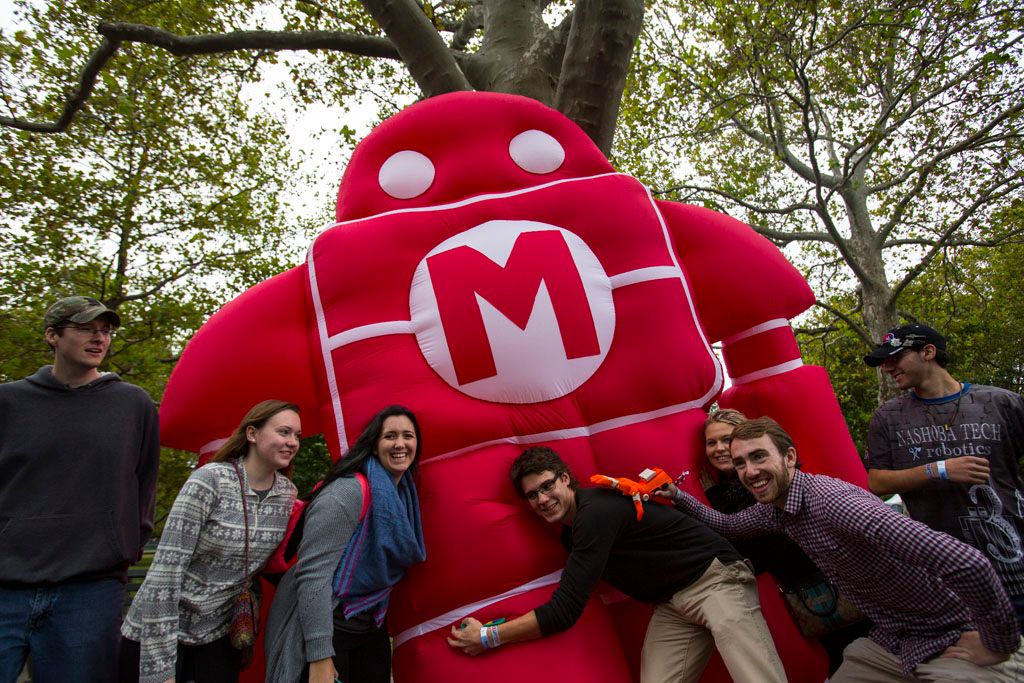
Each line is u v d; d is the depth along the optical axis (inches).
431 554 114.6
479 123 138.8
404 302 126.2
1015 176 429.1
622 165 522.0
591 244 130.1
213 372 125.2
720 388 130.6
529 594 113.0
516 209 130.5
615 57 177.9
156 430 117.3
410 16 201.8
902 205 518.9
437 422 119.2
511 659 106.7
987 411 117.2
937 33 386.0
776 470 95.0
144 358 484.4
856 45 459.5
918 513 119.3
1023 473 387.9
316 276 128.5
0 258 457.7
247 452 101.1
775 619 119.0
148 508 115.1
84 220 471.2
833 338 609.0
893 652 93.7
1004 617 80.2
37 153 453.4
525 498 114.1
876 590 92.2
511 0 233.9
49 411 107.3
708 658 104.7
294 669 89.8
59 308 109.4
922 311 581.3
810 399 132.6
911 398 124.5
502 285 122.9
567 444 121.5
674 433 123.2
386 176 135.6
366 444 104.1
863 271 511.2
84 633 102.0
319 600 90.8
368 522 100.3
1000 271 596.7
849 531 88.0
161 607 88.5
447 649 110.2
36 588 101.2
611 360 125.3
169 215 506.6
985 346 612.7
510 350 121.2
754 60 405.7
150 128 470.3
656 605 106.4
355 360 122.8
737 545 118.0
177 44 257.1
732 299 136.8
